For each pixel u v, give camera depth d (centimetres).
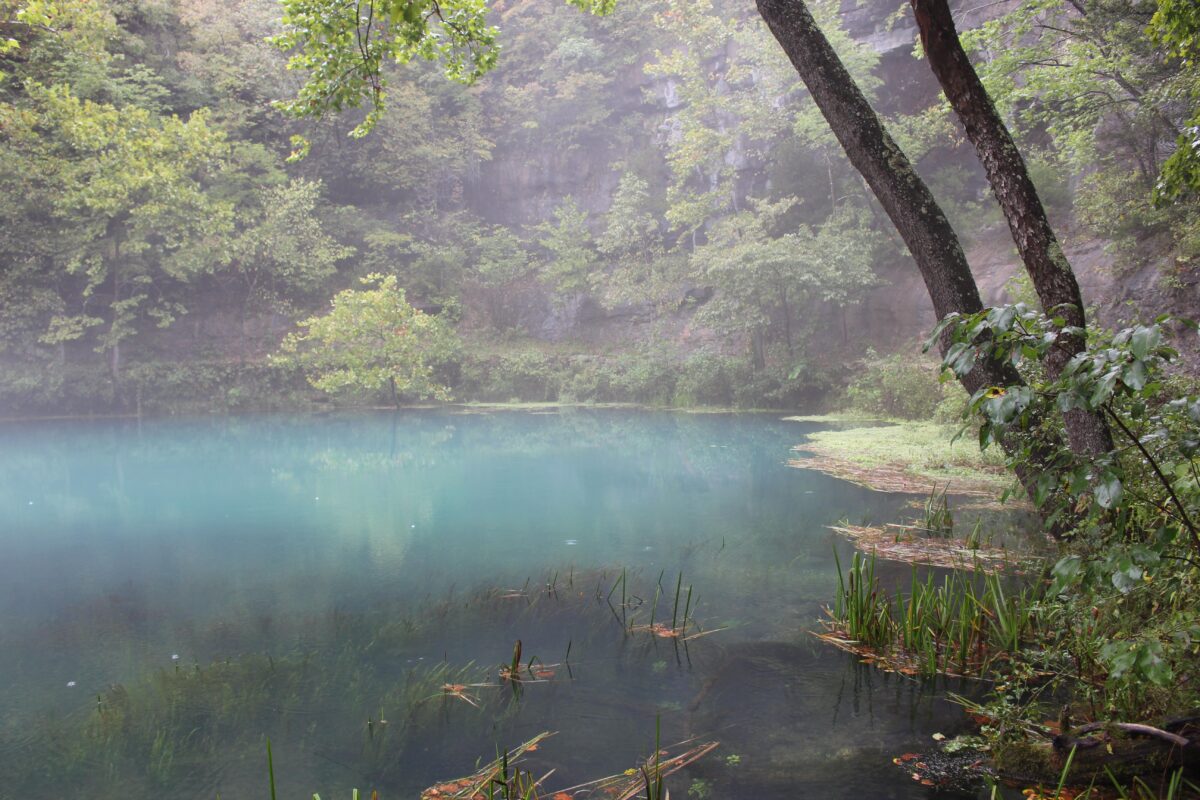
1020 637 430
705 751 323
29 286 2036
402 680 408
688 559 649
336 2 573
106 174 1861
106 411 2108
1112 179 1334
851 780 296
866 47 1991
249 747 336
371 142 2750
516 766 314
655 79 2806
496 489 1036
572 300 2641
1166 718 283
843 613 486
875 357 1939
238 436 1653
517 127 2936
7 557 696
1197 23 579
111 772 317
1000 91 1301
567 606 532
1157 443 256
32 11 1391
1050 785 288
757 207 2105
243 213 2241
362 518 856
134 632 493
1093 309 1186
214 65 2319
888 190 513
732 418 1838
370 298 2064
